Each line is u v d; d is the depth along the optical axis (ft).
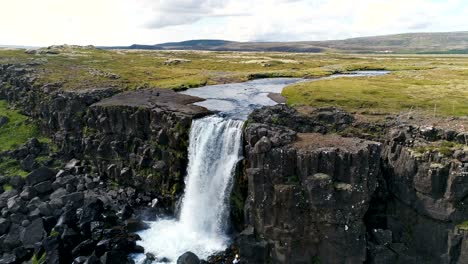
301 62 622.95
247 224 191.01
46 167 270.67
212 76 452.35
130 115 267.39
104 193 259.60
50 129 326.03
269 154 175.94
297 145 179.93
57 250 189.37
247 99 313.73
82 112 304.09
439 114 220.64
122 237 205.36
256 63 593.42
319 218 166.50
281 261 176.55
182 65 573.74
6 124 348.38
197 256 188.44
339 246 166.30
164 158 247.91
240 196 207.82
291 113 226.99
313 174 167.84
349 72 506.48
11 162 290.15
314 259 173.68
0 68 439.63
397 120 210.38
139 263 188.65
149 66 550.36
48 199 247.29
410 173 168.35
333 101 265.13
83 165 291.58
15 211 226.79
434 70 459.32
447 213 157.58
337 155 166.30
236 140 213.05
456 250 157.58
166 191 244.22
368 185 167.12
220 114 256.73
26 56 539.70
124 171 264.52
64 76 407.03
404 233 172.04
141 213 237.25
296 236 172.35
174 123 245.04
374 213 179.52
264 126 199.52
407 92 290.35
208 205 224.12
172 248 200.44
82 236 206.90
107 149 280.10
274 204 174.09
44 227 212.43
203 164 229.25
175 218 234.79
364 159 164.35
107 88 338.75
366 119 216.54
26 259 196.95
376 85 329.11
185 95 326.85
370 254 168.04
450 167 157.28
